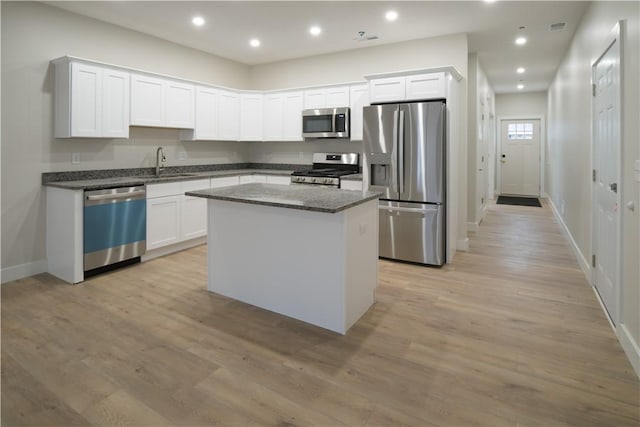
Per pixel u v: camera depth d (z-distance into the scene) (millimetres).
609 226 2771
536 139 9453
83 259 3494
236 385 1962
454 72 4102
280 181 5320
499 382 1983
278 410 1771
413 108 4000
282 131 5594
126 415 1733
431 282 3537
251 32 4516
